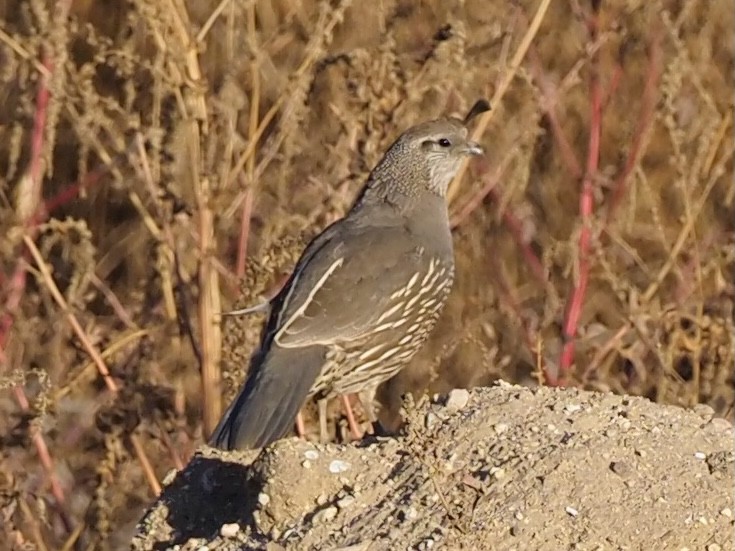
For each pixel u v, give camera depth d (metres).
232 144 12.21
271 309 10.81
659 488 8.83
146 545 9.51
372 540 8.56
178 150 12.06
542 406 9.52
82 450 12.50
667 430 9.34
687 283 13.14
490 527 8.55
